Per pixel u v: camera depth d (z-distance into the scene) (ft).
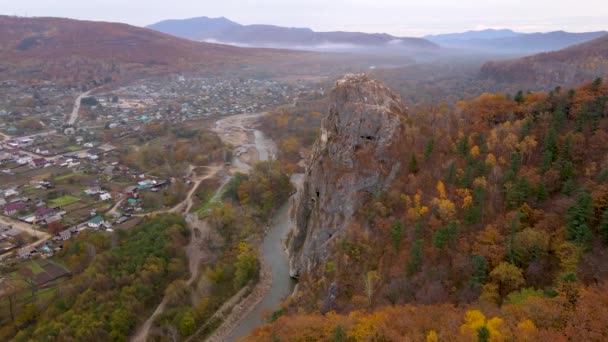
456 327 231.09
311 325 285.23
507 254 277.85
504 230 293.64
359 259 354.54
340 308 327.26
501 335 208.95
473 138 385.70
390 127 408.46
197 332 366.43
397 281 305.12
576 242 258.16
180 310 377.91
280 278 447.42
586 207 261.85
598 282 236.63
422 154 393.50
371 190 398.83
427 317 250.78
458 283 282.77
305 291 384.88
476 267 272.72
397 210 362.74
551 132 338.13
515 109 410.52
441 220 321.93
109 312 358.84
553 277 256.93
